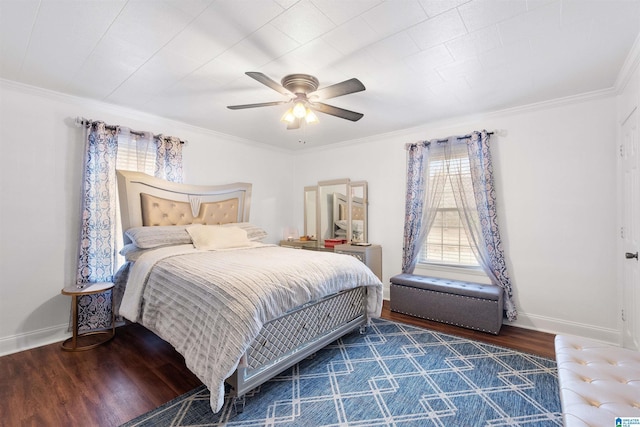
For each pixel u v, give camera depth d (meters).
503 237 3.20
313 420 1.68
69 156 2.86
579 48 1.98
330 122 3.60
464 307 3.02
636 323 2.15
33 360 2.39
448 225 3.64
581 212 2.80
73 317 2.57
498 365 2.28
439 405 1.81
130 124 3.27
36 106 2.68
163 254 2.67
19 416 1.71
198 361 1.74
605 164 2.68
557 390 1.95
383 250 4.20
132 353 2.53
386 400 1.86
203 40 1.90
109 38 1.89
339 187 4.68
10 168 2.56
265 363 1.91
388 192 4.15
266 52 2.03
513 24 1.73
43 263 2.72
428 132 3.76
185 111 3.23
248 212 4.36
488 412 1.75
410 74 2.36
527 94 2.75
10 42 1.93
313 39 1.88
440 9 1.60
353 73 2.33
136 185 3.18
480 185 3.25
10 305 2.56
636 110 2.09
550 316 2.95
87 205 2.87
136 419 1.69
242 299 1.75
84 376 2.15
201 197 3.79
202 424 1.65
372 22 1.71
